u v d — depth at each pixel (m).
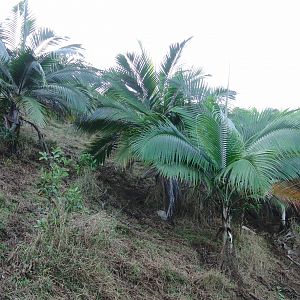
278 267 8.90
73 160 9.62
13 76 8.59
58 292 4.76
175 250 7.40
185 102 8.85
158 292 5.81
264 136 7.46
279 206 10.31
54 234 5.36
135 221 8.05
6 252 4.97
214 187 7.32
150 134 7.08
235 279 7.11
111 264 5.75
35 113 8.11
